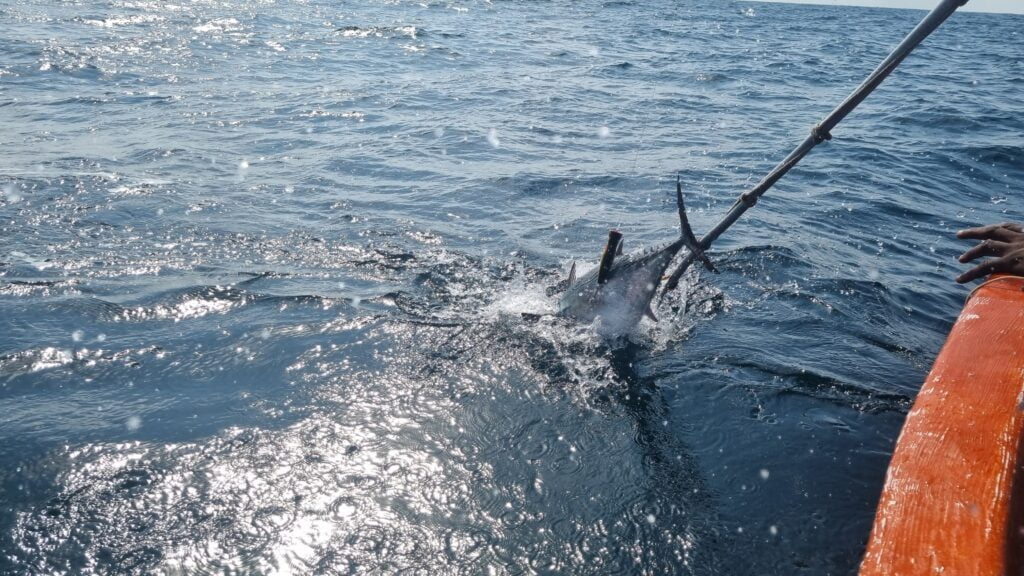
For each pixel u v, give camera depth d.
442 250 6.52
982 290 4.09
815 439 3.82
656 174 9.65
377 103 14.28
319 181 8.72
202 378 4.22
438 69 19.66
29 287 5.34
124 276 5.67
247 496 3.24
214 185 8.34
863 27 52.25
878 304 5.62
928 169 10.66
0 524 3.02
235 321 4.95
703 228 7.44
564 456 3.62
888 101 17.20
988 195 9.52
